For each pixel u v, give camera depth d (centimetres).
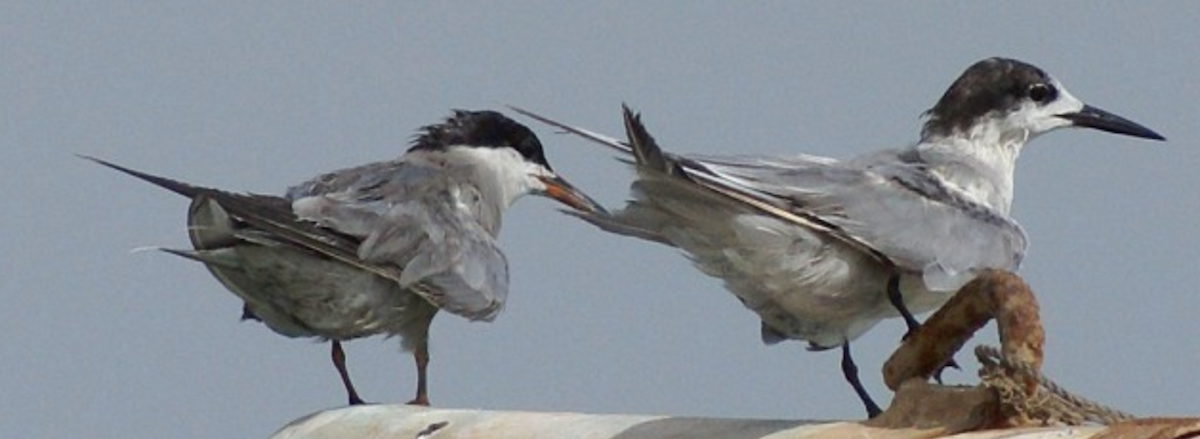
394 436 1084
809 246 1162
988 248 1203
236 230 1410
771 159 1171
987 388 866
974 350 879
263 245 1420
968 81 1330
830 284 1182
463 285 1453
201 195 1393
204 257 1426
